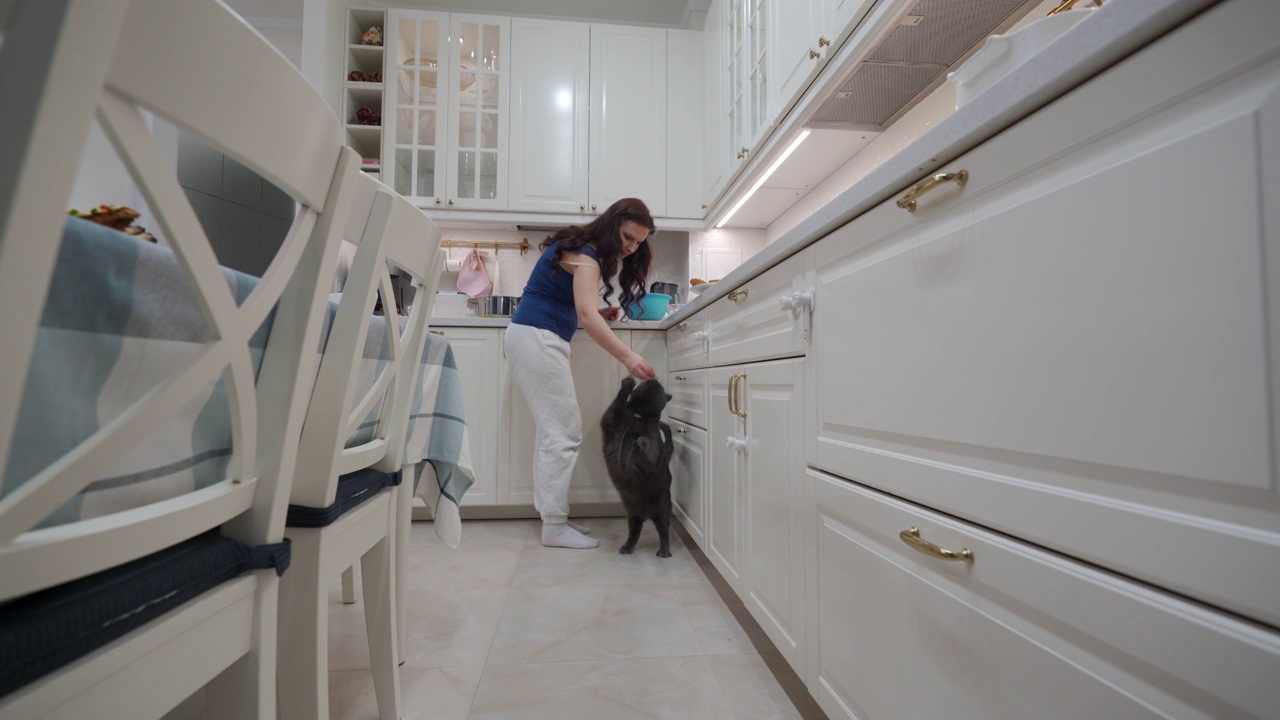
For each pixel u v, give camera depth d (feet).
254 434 1.74
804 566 3.26
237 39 1.26
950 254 2.00
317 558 2.31
